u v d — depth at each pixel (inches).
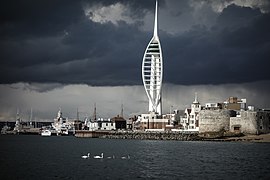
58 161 5329.7
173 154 6555.1
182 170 4389.8
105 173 4124.0
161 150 7539.4
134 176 3939.5
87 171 4266.7
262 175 4023.1
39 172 4178.2
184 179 3772.1
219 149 7657.5
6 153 6855.3
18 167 4601.4
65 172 4183.1
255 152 6879.9
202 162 5226.4
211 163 5098.4
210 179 3777.1
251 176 3956.7
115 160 5502.0
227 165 4867.1
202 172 4234.7
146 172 4220.0
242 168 4566.9
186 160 5511.8
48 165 4817.9
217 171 4311.0
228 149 7647.6
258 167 4658.0
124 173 4133.9
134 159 5659.5
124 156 6190.9
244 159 5620.1
